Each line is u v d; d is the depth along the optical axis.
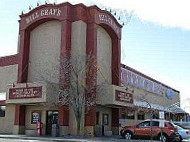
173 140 25.53
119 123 36.50
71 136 29.03
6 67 37.91
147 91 49.50
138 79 46.16
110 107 36.03
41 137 27.72
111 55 37.50
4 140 23.83
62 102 29.83
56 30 34.03
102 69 35.38
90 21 33.16
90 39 32.78
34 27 35.41
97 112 33.81
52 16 33.28
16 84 32.19
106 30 36.56
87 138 27.08
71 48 32.25
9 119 35.41
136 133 26.83
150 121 25.50
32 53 35.22
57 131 29.41
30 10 35.00
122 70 40.56
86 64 31.41
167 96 60.22
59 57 32.34
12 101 32.03
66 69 30.86
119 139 26.28
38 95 30.28
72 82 30.53
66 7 32.62
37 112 33.31
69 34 32.38
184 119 56.75
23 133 33.41
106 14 35.28
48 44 34.25
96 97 31.66
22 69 34.56
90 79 31.14
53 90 30.73
